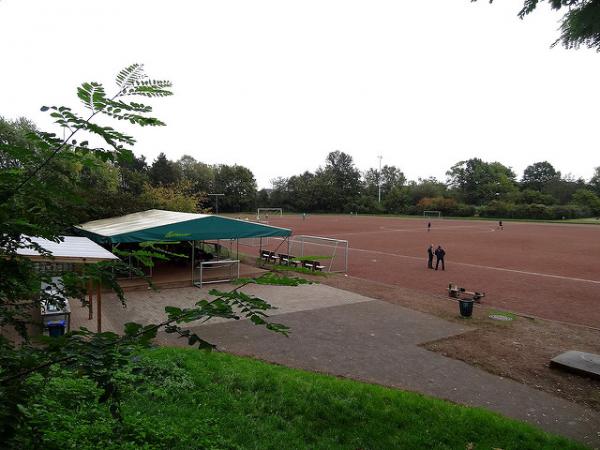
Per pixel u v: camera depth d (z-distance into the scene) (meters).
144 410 6.02
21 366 1.89
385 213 107.25
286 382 8.03
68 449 3.83
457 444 6.37
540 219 85.50
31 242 2.18
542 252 35.41
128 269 2.64
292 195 110.62
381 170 134.12
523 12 5.25
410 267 26.97
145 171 75.38
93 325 12.26
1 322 2.26
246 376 8.11
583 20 5.00
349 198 109.06
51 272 2.48
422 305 16.52
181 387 7.13
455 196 110.75
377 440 6.38
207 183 95.31
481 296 17.88
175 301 15.60
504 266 27.81
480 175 115.06
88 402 5.18
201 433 5.67
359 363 10.09
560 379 9.59
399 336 12.39
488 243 42.00
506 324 14.13
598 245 40.88
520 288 20.91
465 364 10.32
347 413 7.05
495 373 9.83
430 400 7.78
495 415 7.36
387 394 7.81
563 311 16.53
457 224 71.56
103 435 4.66
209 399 6.95
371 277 23.22
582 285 21.72
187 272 20.94
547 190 108.81
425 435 6.55
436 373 9.67
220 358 9.34
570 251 36.12
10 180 2.04
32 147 2.02
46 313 9.64
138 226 18.50
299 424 6.62
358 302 16.58
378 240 43.91
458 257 32.12
